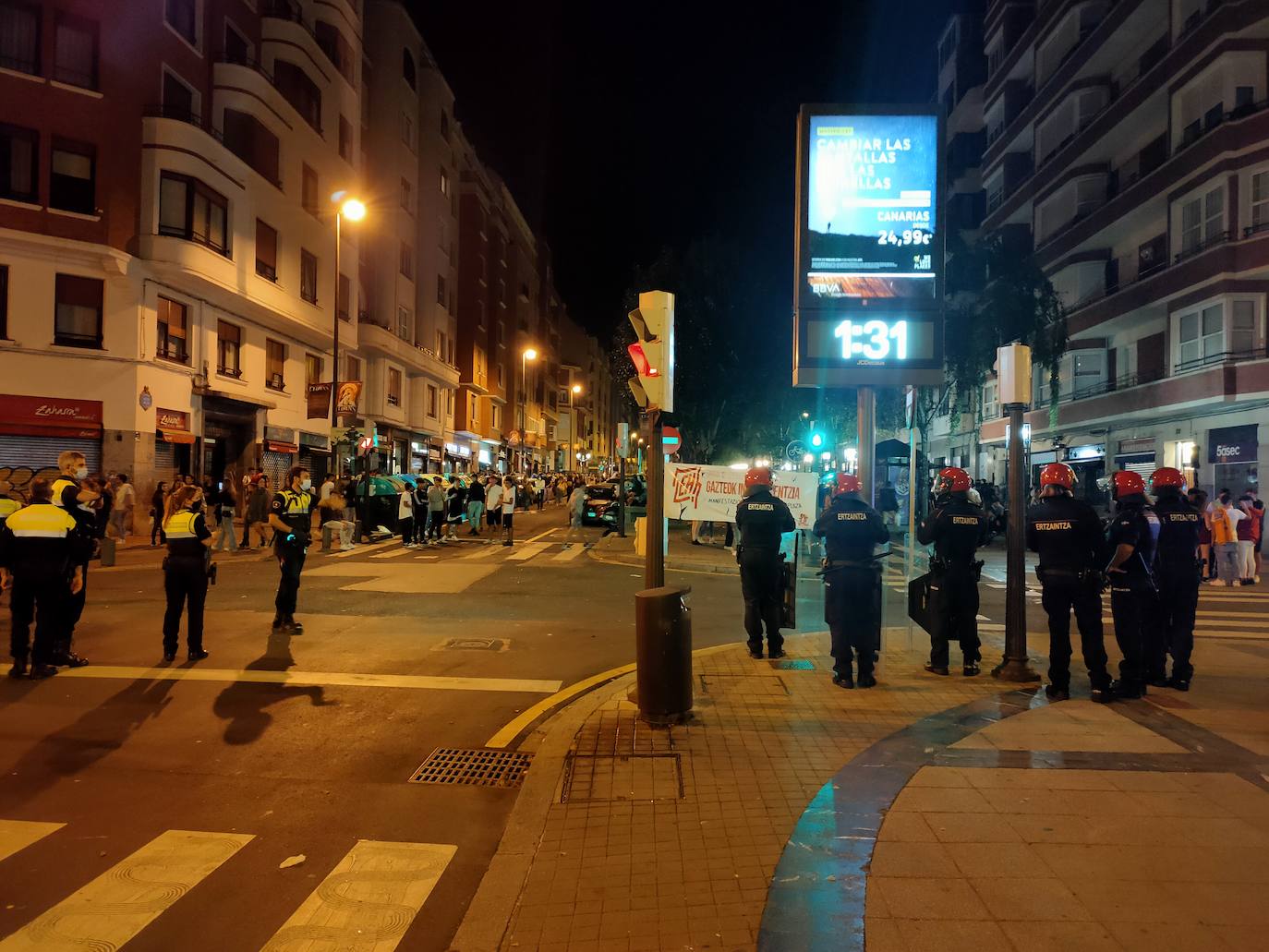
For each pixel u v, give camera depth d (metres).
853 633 6.77
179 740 5.67
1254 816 4.11
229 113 24.83
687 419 23.11
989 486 24.84
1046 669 7.59
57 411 20.02
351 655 8.29
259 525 18.66
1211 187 22.81
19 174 19.67
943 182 8.27
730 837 3.98
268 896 3.61
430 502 21.25
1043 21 33.41
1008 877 3.47
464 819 4.47
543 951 3.05
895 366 8.26
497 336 55.84
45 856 3.96
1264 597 13.61
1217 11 22.59
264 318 26.44
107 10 20.70
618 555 18.33
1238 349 22.12
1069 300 31.00
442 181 44.12
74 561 7.45
